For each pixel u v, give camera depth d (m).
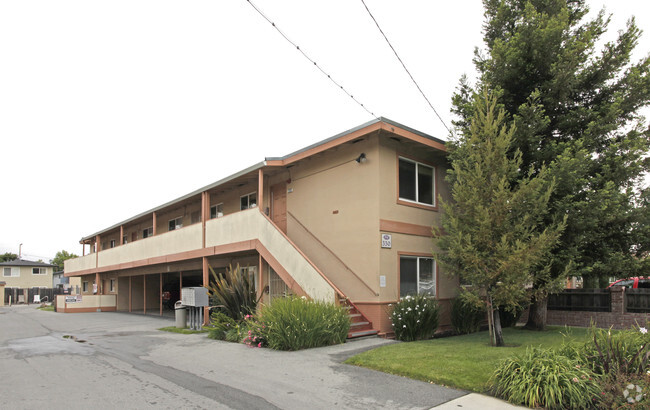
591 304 13.63
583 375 5.61
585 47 10.63
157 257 20.67
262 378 7.23
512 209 9.04
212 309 15.27
